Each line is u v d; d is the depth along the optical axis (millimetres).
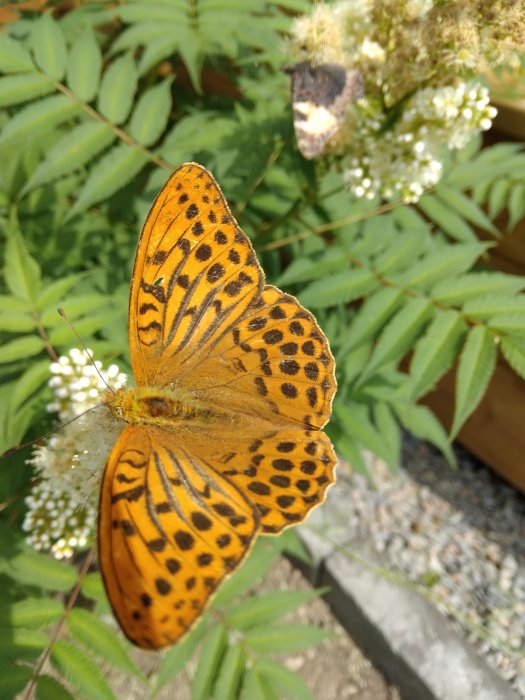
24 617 97
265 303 87
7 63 115
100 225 141
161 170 122
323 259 121
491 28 95
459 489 197
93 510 96
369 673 155
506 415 184
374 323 106
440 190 135
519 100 151
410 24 100
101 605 103
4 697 91
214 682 110
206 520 69
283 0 130
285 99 129
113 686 144
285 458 78
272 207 139
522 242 168
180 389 87
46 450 91
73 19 149
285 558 175
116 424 87
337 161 117
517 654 155
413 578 168
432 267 110
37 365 101
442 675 144
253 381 88
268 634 113
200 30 125
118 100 117
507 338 97
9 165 130
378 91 108
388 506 188
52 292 106
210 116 131
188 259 85
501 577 172
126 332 123
